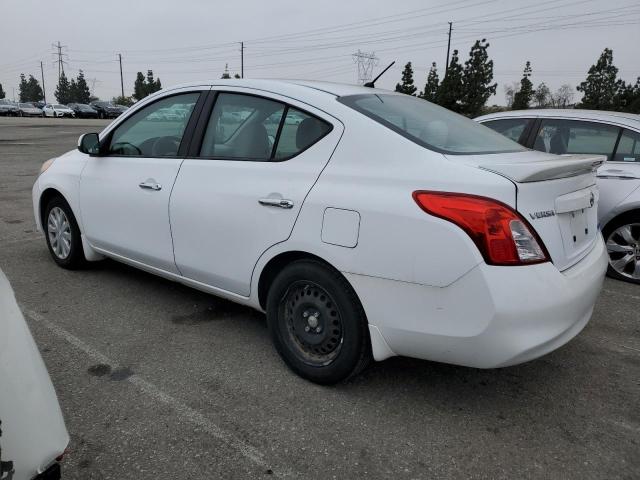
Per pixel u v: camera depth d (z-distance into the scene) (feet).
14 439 5.25
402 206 8.24
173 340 11.57
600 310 14.06
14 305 5.78
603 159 9.90
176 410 8.95
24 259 16.98
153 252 12.35
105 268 16.14
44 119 147.95
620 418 9.09
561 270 8.48
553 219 8.38
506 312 7.63
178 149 11.88
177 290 14.51
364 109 9.61
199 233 11.10
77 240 15.12
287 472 7.57
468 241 7.70
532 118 18.60
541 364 10.95
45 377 5.76
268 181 9.93
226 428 8.52
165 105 12.56
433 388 9.89
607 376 10.52
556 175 8.48
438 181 8.16
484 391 9.86
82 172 14.20
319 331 9.61
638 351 11.66
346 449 8.11
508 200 7.80
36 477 5.46
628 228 16.26
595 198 10.12
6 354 5.39
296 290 9.84
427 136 9.32
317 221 9.09
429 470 7.70
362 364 9.34
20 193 29.99
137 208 12.50
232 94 11.23
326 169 9.30
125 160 13.06
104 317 12.65
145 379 9.93
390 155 8.79
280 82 10.77
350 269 8.74
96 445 8.00
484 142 10.17
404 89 165.89
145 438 8.21
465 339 7.94
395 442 8.30
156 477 7.39
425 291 8.11
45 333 11.71
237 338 11.74
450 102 154.51
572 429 8.75
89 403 9.08
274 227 9.70
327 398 9.46
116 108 174.60
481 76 152.25
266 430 8.50
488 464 7.86
